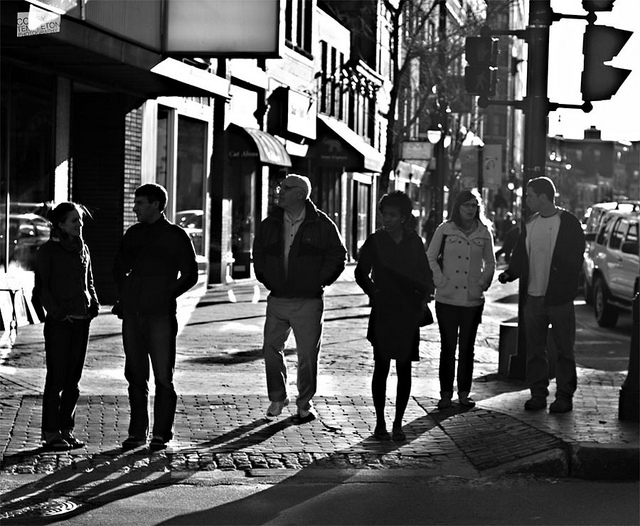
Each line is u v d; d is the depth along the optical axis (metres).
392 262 10.17
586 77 13.17
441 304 11.78
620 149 101.38
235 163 32.44
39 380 12.77
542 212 11.49
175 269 9.58
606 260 22.83
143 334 9.60
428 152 43.12
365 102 50.72
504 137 100.44
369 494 8.34
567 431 9.95
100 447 9.66
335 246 10.86
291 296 10.84
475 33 38.62
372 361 15.73
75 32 17.50
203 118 28.34
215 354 15.88
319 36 40.47
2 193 18.92
